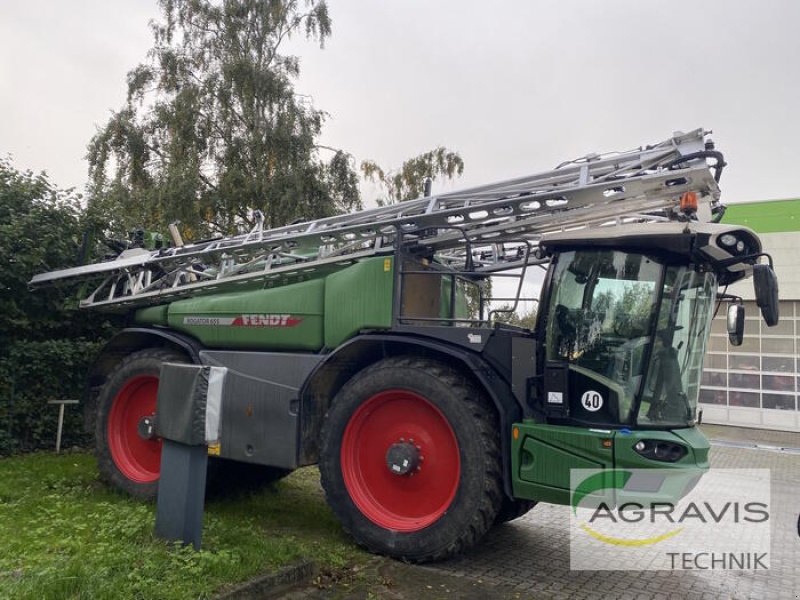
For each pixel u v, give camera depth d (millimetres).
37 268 8188
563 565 5332
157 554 4023
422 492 5176
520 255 6867
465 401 4906
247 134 19734
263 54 20906
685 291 4945
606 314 4902
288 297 6027
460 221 5582
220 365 6055
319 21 21234
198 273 7000
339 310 5680
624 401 4727
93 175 19391
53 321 8523
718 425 19969
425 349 5410
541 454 4695
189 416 4293
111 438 6691
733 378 20000
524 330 5500
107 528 4578
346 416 5344
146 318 7180
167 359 6566
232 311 6340
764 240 19656
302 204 19000
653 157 4938
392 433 5344
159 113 19672
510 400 4984
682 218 5090
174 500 4387
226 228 19234
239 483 6941
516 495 4762
